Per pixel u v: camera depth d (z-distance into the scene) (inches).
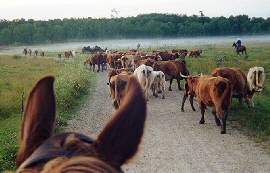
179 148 354.6
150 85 613.9
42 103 40.4
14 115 472.4
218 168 302.5
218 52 1929.1
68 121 458.0
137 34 4879.4
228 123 448.8
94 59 1227.2
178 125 446.0
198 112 524.4
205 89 422.3
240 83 502.3
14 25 4734.3
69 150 31.4
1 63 1427.2
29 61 1568.7
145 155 333.1
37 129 38.6
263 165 309.1
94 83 862.5
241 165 309.1
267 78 813.9
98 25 4805.6
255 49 2068.2
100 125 439.5
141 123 34.1
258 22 5177.2
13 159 287.3
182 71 741.3
